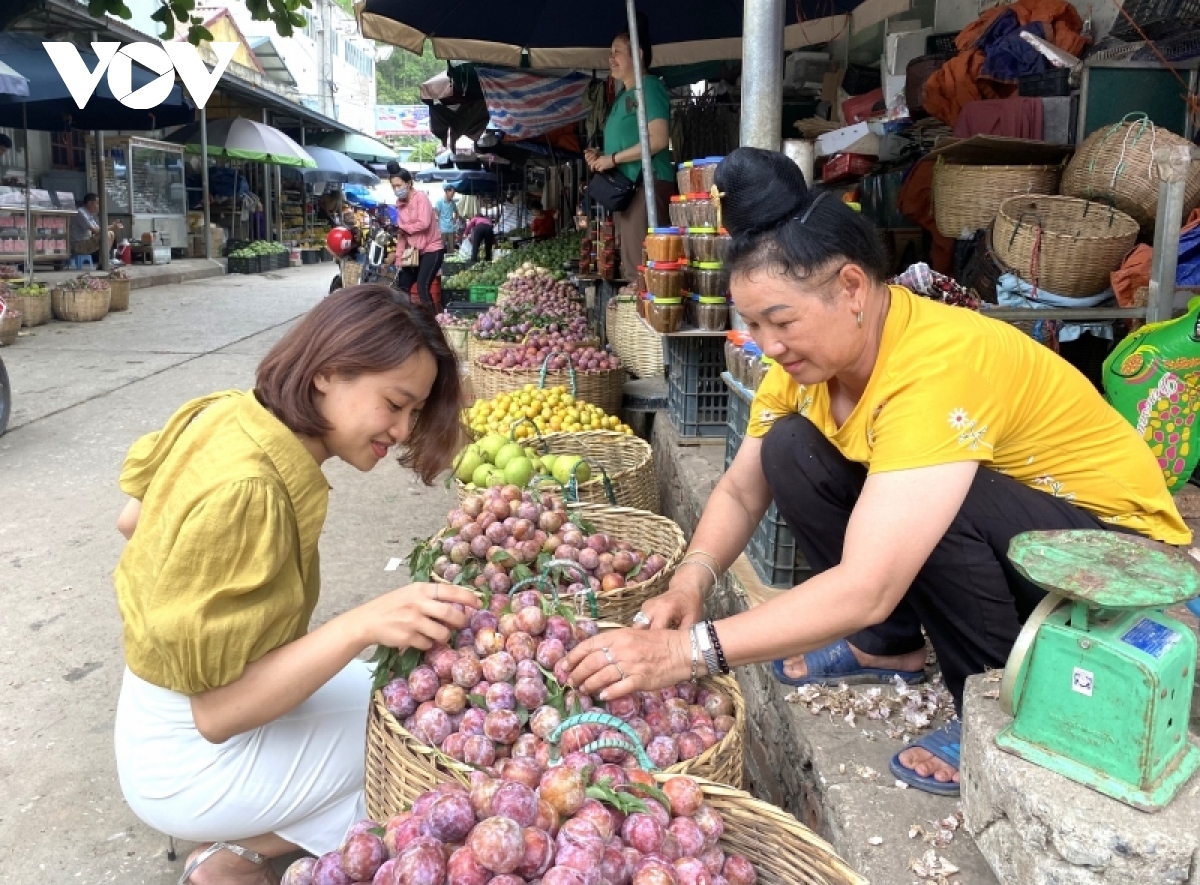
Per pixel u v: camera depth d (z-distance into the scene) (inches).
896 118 257.4
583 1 289.7
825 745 82.4
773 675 96.1
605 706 69.0
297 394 65.5
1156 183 155.8
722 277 165.2
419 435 72.4
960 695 81.6
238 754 75.1
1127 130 161.3
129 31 577.3
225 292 634.8
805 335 66.2
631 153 231.1
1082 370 172.9
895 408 67.4
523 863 46.4
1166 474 119.0
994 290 163.9
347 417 66.4
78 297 454.0
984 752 62.5
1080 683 57.7
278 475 66.2
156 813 77.2
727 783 69.6
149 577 66.3
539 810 49.6
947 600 76.7
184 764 74.7
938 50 278.8
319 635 68.1
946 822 71.1
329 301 66.8
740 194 65.1
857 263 65.1
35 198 518.6
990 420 68.3
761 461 88.4
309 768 77.7
